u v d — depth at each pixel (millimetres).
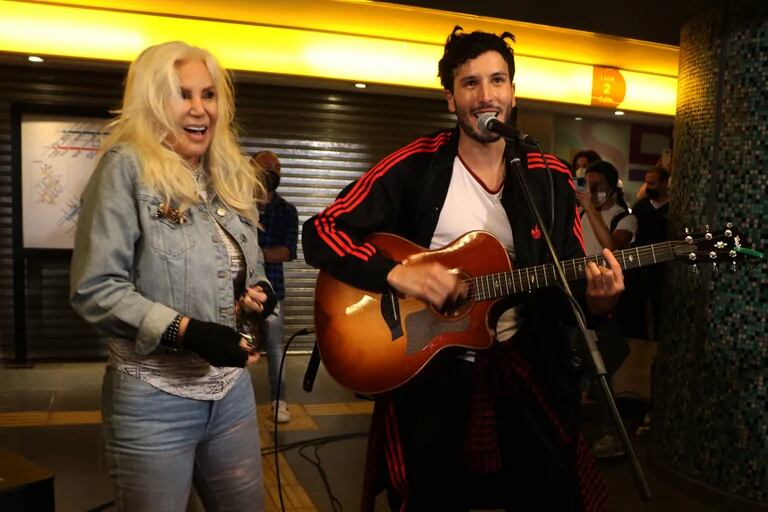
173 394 1508
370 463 2008
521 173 1783
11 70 5445
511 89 1876
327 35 5426
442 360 1902
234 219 1666
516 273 1803
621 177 7180
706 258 1691
